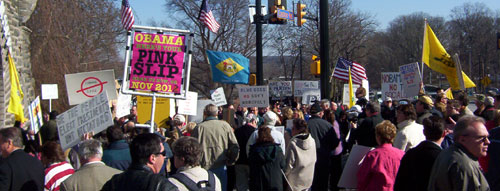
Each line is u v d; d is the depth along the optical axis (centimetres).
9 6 1323
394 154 477
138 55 685
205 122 696
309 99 1716
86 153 402
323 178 762
